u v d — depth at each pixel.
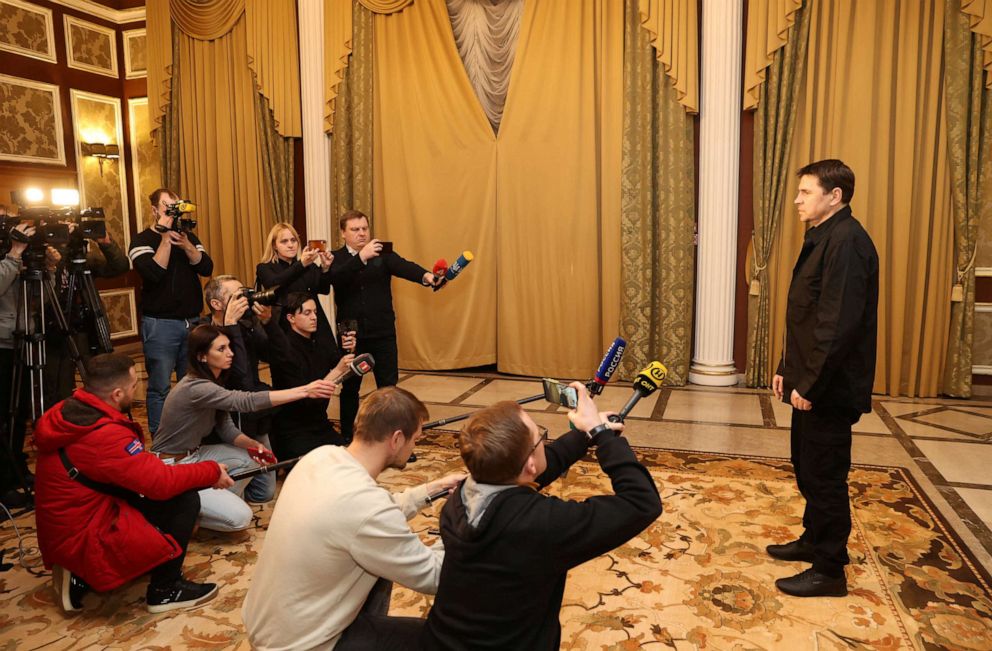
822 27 5.02
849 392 2.31
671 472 3.65
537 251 5.88
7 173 6.29
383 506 1.56
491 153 5.91
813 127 5.21
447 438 4.34
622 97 5.49
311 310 3.45
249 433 3.37
